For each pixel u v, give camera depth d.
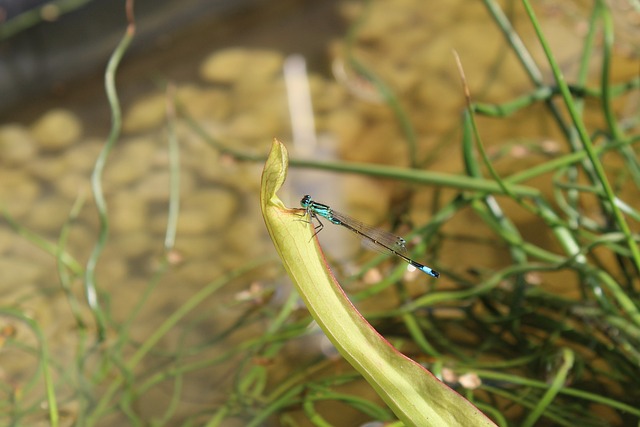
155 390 0.40
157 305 0.43
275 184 0.34
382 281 0.42
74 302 0.42
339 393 0.40
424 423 0.34
